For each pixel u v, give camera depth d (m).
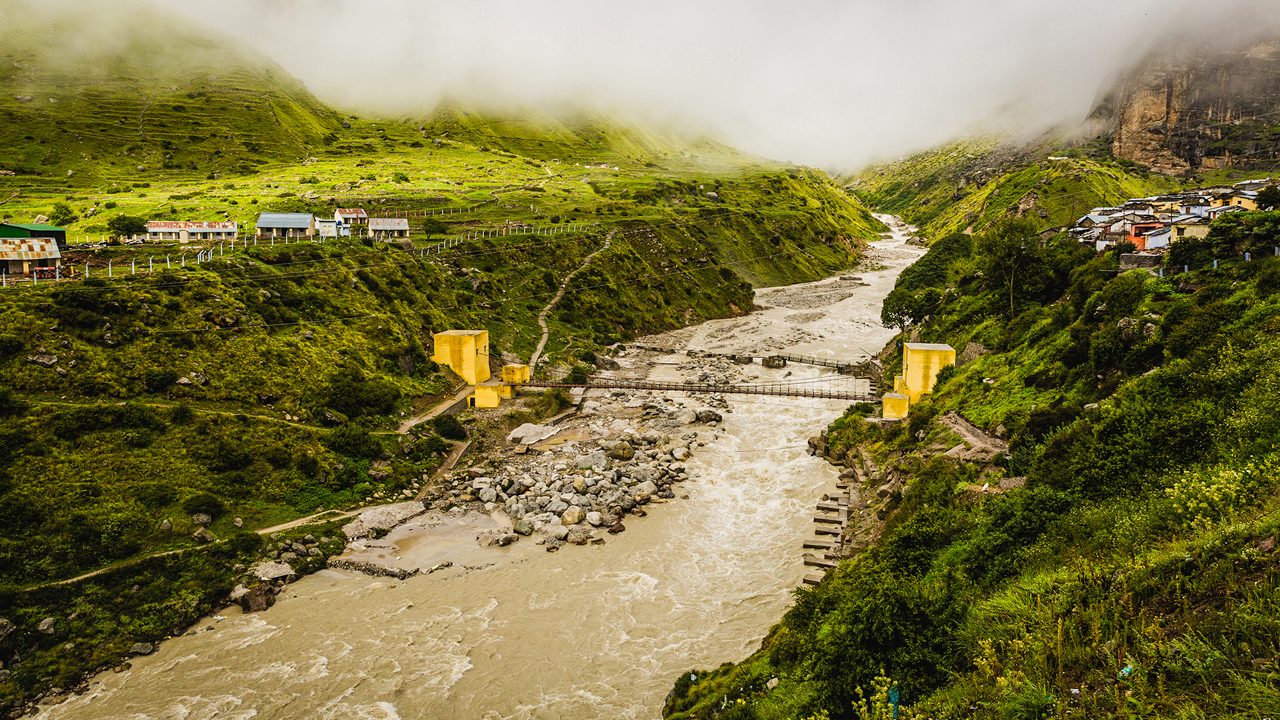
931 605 24.28
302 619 46.41
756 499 62.53
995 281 80.31
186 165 198.75
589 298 134.88
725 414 87.94
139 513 51.38
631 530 57.47
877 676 22.31
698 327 149.50
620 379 100.62
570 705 37.59
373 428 70.56
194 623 46.28
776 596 46.78
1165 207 124.31
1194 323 42.84
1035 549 29.06
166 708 38.22
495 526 58.78
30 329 60.06
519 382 90.69
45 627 42.31
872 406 76.50
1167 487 28.64
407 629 44.97
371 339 83.12
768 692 29.59
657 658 41.22
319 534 55.28
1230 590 16.19
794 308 170.12
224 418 61.84
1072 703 15.94
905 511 46.28
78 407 56.28
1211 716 13.33
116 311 65.19
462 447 74.56
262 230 116.19
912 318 108.00
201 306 71.00
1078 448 36.88
